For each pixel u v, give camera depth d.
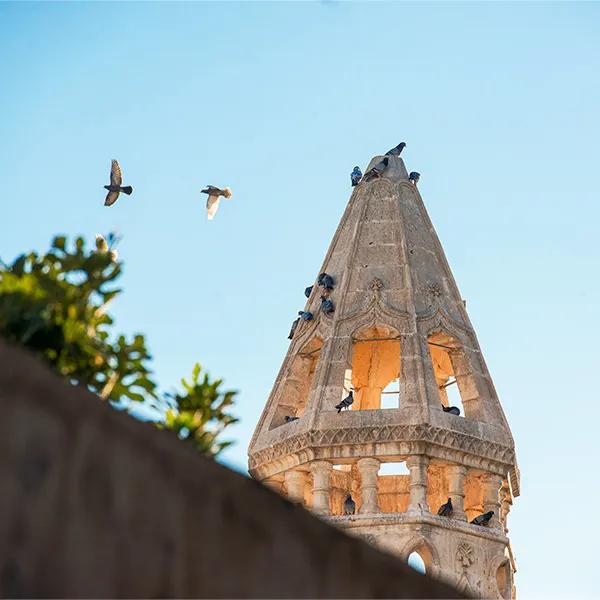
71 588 15.74
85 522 16.09
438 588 17.56
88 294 19.16
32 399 16.34
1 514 15.81
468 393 57.16
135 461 16.58
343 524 52.59
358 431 54.06
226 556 16.62
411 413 54.41
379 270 59.78
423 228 61.97
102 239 20.48
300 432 54.59
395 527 52.59
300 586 16.83
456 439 54.41
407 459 53.88
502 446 55.25
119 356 19.12
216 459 17.41
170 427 19.34
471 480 56.03
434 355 59.81
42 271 19.20
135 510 16.38
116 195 47.22
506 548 53.78
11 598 15.50
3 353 16.47
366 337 58.09
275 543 16.91
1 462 16.03
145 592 16.08
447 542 52.69
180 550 16.42
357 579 17.17
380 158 64.38
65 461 16.27
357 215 62.28
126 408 17.81
